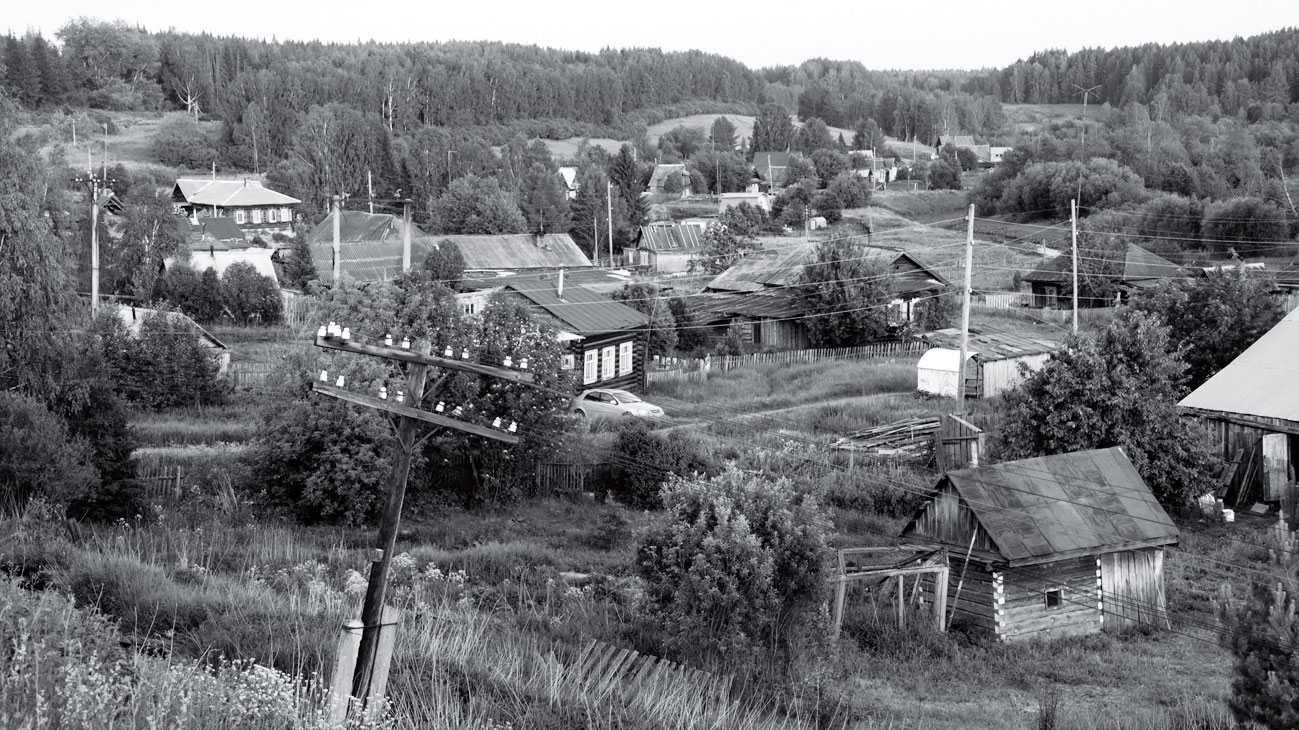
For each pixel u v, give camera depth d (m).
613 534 31.67
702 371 54.56
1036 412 36.78
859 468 38.50
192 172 161.62
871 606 27.80
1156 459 35.50
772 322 62.22
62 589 16.39
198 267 79.44
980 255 107.25
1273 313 44.53
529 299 52.78
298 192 138.25
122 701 9.61
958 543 27.75
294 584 21.56
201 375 46.81
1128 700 22.56
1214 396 36.72
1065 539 26.94
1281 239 99.19
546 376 36.66
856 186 142.62
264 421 33.25
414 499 34.22
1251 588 17.50
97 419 29.95
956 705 22.03
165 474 33.81
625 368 51.12
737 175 173.25
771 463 38.22
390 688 13.82
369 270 79.00
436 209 117.94
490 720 12.58
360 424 32.09
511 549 29.39
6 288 29.05
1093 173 126.88
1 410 26.41
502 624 21.27
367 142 152.25
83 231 73.56
